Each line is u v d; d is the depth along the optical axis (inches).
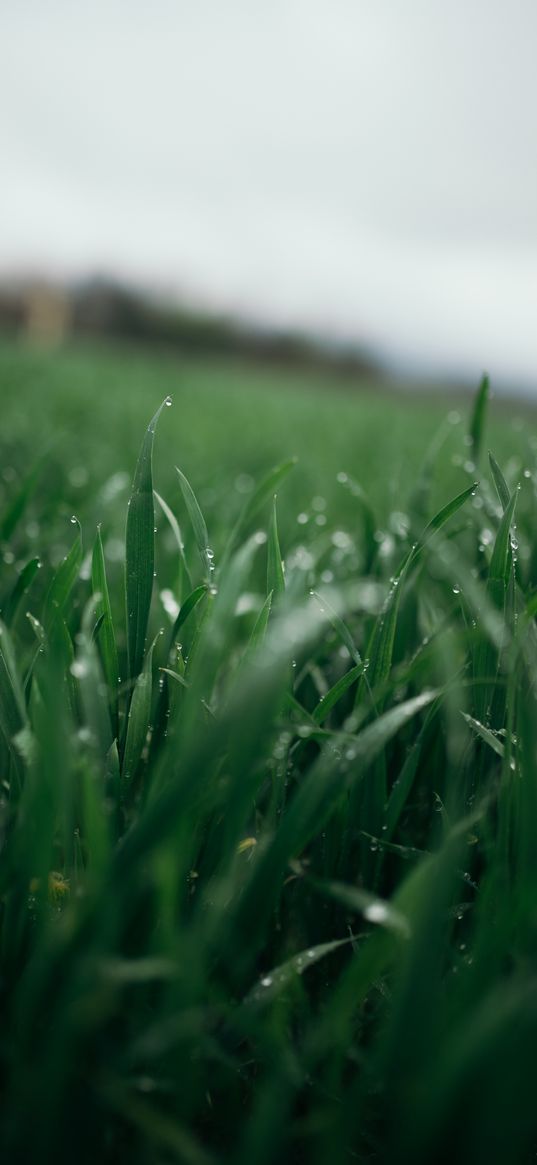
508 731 12.6
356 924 14.1
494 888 12.5
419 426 97.0
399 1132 10.7
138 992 11.7
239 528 17.5
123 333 397.1
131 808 14.1
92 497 31.0
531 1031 10.4
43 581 20.1
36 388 93.7
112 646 14.5
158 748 14.5
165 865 10.8
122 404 85.6
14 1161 10.5
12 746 13.5
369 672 14.6
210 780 12.4
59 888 13.6
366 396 212.7
